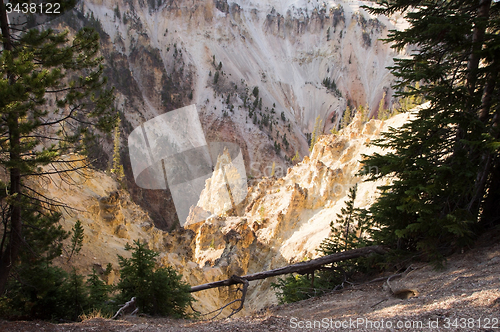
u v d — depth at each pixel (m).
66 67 10.12
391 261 12.38
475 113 11.37
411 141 11.12
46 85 8.72
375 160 11.67
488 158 10.68
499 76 10.73
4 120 8.79
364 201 40.12
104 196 27.25
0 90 7.87
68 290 11.26
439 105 11.05
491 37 10.16
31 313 10.68
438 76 10.93
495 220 12.02
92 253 20.66
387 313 7.88
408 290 9.47
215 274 36.44
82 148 10.23
